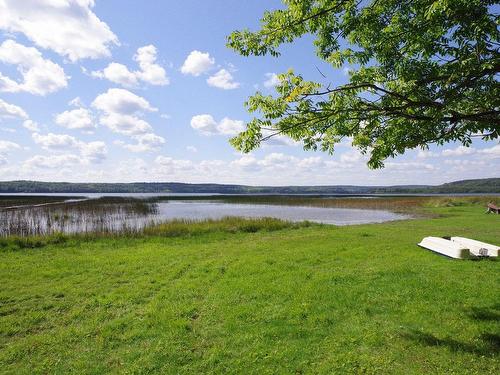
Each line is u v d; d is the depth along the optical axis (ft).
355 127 17.99
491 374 14.28
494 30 14.35
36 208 135.44
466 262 32.58
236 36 18.30
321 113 17.26
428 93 17.03
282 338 18.29
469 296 22.98
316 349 17.01
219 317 21.20
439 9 14.56
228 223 72.64
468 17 14.61
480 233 56.44
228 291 25.88
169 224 71.67
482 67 13.84
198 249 45.65
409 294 23.73
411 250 39.88
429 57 17.31
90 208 137.80
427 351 16.30
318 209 156.46
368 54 18.54
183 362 16.29
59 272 33.22
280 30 17.37
